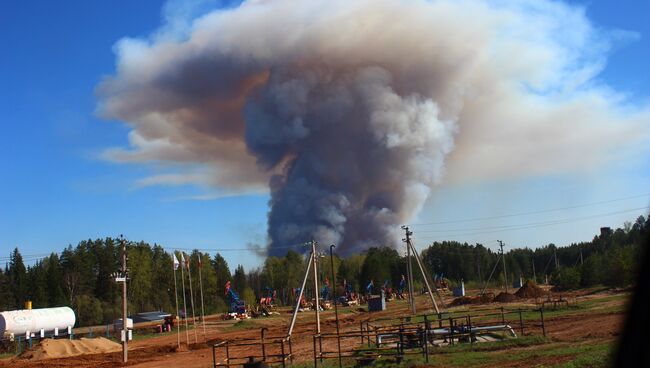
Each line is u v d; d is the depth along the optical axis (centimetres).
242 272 15712
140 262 13275
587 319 3891
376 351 2902
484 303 7588
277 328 6788
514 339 2973
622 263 7694
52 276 12338
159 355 4572
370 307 8431
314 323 6994
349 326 5778
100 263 13338
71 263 13138
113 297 13038
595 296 6869
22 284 12506
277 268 15325
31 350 5084
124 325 4278
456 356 2589
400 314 6631
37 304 12106
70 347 5247
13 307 12094
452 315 5431
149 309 12962
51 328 6781
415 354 2722
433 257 18500
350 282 14612
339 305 11400
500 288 14225
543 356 2317
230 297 11281
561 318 4175
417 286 14262
